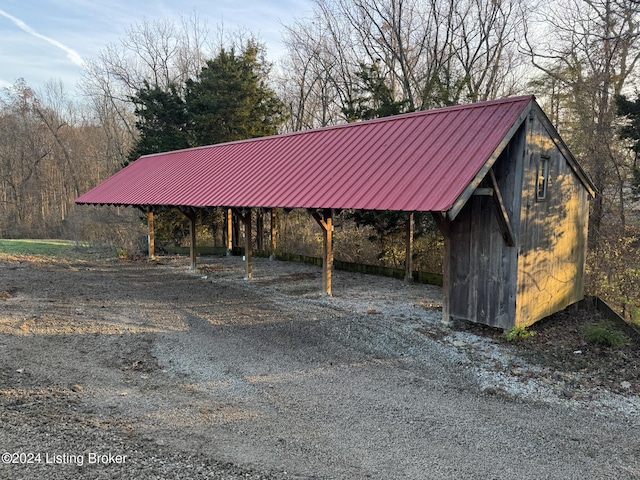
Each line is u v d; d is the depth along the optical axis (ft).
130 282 40.81
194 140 68.64
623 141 42.16
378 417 15.56
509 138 23.81
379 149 30.96
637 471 12.47
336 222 58.34
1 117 109.81
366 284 39.27
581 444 13.93
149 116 70.23
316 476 11.69
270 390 17.88
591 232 43.32
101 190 55.67
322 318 28.30
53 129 114.93
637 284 35.14
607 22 41.86
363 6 75.97
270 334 25.49
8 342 22.63
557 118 51.62
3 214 106.83
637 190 40.27
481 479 11.85
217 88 66.64
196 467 11.74
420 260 46.34
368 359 21.58
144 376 19.07
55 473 11.05
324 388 18.13
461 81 54.75
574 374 19.61
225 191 37.63
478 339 24.06
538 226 25.95
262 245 63.52
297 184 32.42
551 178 27.04
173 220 67.62
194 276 44.06
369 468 12.23
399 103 49.65
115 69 106.73
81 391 16.87
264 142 45.37
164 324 27.32
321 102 90.48
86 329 25.68
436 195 22.70
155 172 53.31
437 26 71.92
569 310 30.58
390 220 44.09
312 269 47.57
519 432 14.62
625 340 23.25
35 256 53.67
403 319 27.76
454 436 14.26
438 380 19.08
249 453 12.76
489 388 18.13
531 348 22.77
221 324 27.43
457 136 26.68
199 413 15.48
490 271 25.25
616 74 44.16
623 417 15.81
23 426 13.44
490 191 23.54
